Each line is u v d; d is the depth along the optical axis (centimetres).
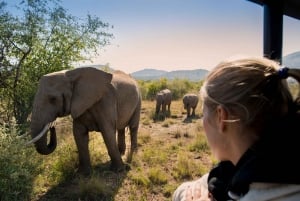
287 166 83
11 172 486
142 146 931
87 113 663
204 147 888
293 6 207
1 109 910
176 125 1312
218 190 110
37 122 591
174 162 774
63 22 959
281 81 94
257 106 92
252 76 93
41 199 546
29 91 897
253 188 88
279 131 87
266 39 205
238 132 96
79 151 670
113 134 687
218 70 98
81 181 585
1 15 877
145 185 616
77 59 1008
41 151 589
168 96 1581
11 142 520
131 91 795
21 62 882
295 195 84
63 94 621
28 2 893
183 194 134
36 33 921
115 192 588
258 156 88
